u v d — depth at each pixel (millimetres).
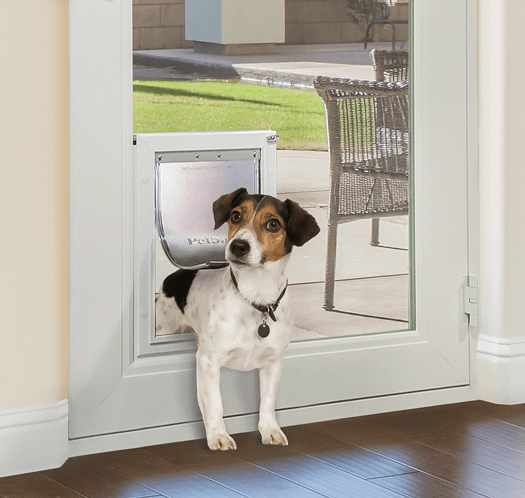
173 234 2053
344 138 2584
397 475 1840
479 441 2068
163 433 2068
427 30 2297
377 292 2438
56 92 1863
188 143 2047
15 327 1855
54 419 1902
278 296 1941
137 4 3559
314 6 3385
